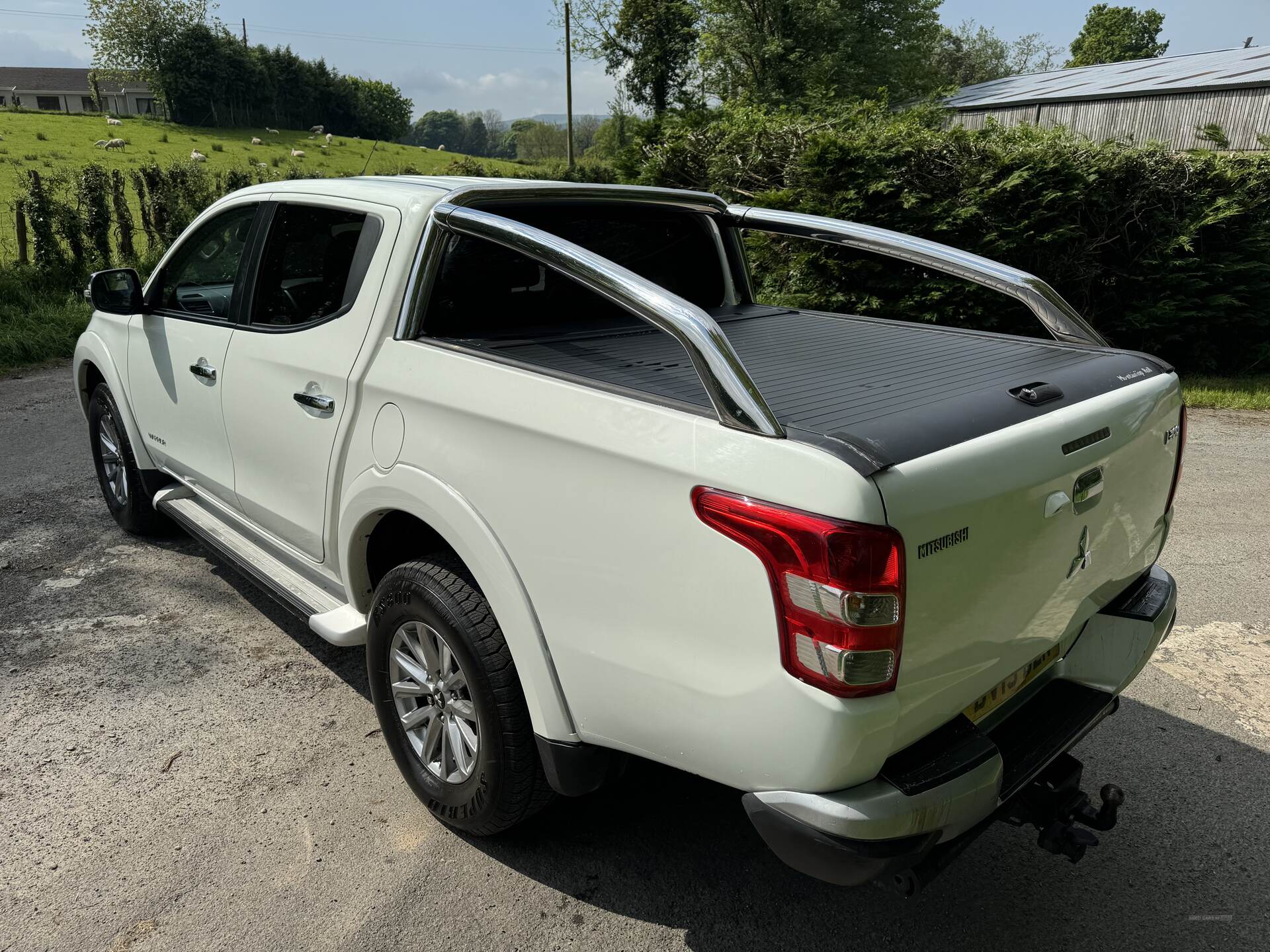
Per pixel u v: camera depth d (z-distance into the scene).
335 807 2.64
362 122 95.12
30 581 4.08
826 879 1.69
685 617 1.76
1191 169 8.68
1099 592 2.23
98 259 11.23
